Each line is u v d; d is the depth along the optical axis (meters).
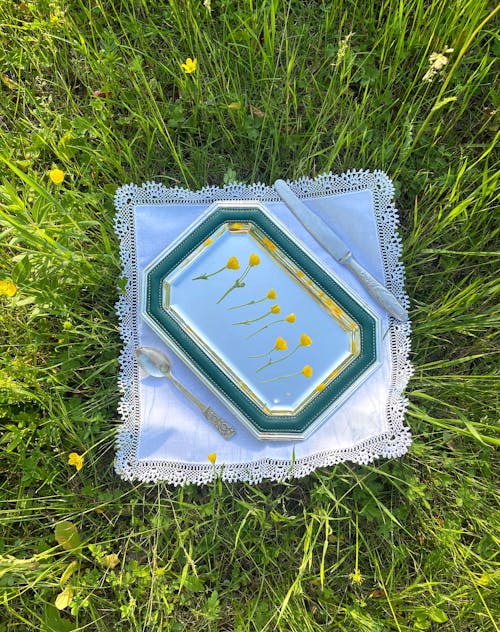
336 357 0.55
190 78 0.62
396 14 0.56
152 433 0.57
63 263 0.54
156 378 0.58
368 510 0.60
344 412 0.56
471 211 0.60
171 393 0.58
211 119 0.63
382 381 0.56
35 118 0.64
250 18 0.58
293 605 0.59
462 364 0.62
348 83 0.58
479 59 0.61
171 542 0.61
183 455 0.57
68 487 0.62
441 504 0.61
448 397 0.61
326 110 0.61
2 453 0.60
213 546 0.59
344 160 0.61
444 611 0.60
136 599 0.60
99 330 0.61
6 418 0.62
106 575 0.60
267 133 0.62
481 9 0.55
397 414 0.56
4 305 0.61
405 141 0.59
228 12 0.61
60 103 0.64
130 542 0.61
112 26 0.64
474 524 0.60
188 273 0.55
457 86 0.58
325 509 0.60
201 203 0.58
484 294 0.57
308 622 0.57
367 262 0.57
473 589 0.58
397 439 0.56
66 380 0.61
